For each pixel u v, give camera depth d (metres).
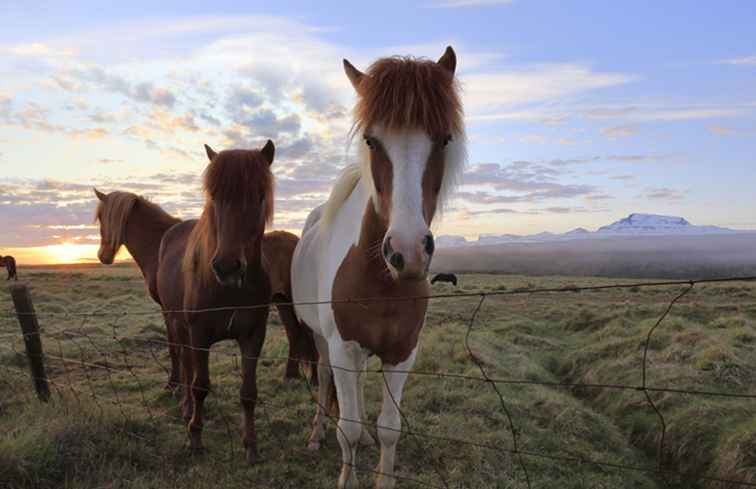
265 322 3.57
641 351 6.38
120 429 3.64
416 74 2.20
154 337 7.98
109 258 5.39
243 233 3.18
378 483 2.76
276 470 3.32
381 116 2.17
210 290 3.35
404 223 2.07
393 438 2.70
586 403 5.70
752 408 4.35
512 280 25.52
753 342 6.57
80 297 14.27
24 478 2.86
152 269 5.16
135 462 3.28
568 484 3.48
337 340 2.78
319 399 3.83
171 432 3.84
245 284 3.38
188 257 3.52
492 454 3.77
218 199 3.18
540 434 4.28
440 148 2.25
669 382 5.21
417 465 3.57
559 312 11.34
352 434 2.77
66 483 2.88
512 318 11.02
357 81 2.56
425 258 2.05
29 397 4.29
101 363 6.34
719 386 5.02
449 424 4.25
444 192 2.50
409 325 2.65
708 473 3.76
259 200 3.30
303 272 3.56
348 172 3.09
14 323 8.76
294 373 5.41
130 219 5.32
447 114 2.18
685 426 4.30
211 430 4.03
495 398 4.90
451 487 3.22
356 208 2.80
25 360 6.00
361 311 2.61
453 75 2.47
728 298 13.38
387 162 2.20
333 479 3.24
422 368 6.12
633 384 5.42
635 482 3.71
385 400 2.75
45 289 16.02
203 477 3.11
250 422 3.51
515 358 7.01
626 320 8.66
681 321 7.58
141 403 4.64
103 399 4.52
